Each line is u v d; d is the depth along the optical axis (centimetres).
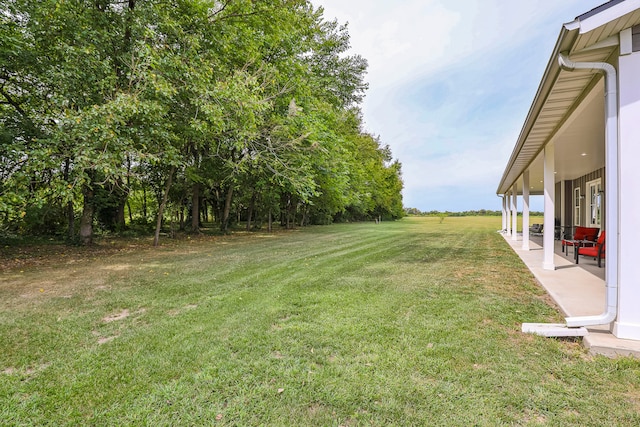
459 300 427
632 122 275
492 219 4203
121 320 361
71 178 700
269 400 210
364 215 3766
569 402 204
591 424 185
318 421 190
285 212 2142
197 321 354
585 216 1112
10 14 695
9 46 662
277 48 1127
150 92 653
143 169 1145
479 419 190
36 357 270
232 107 740
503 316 363
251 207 1894
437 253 901
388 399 210
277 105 1071
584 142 625
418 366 251
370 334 313
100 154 596
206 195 1802
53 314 379
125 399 212
